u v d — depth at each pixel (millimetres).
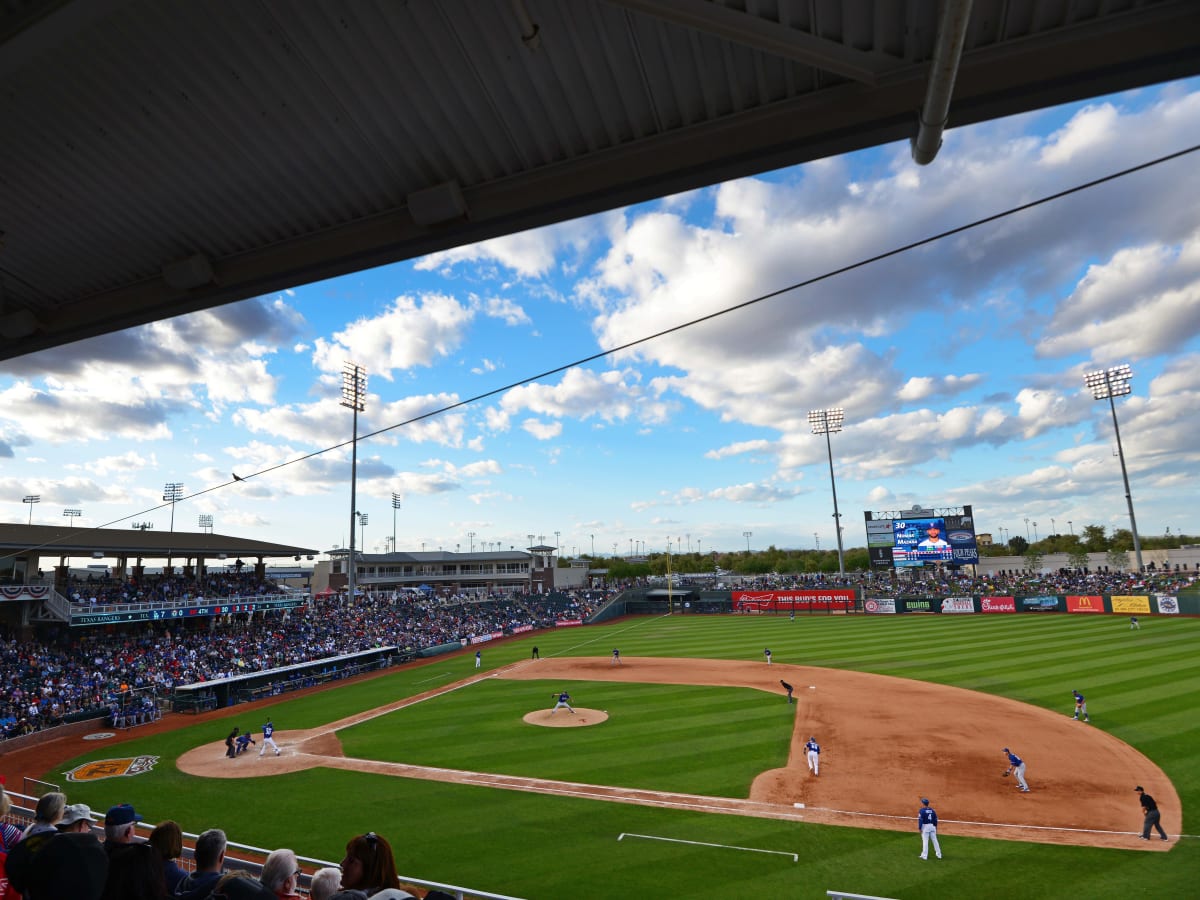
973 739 24562
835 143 7395
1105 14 6195
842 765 22266
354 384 70312
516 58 7059
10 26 6090
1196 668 33500
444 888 9500
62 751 29484
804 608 84062
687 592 93438
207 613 48500
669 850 16281
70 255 10367
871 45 6578
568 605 92188
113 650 41469
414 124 8023
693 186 8273
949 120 6980
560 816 18656
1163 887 13656
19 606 40125
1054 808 18078
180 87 7449
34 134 8062
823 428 100188
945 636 52156
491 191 8914
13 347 12328
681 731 27078
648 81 7273
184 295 10984
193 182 8875
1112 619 57281
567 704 31469
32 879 3650
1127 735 23766
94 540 46344
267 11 6578
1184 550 102250
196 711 37281
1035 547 139125
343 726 31438
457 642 63500
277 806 20516
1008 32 6430
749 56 6953
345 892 4047
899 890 14055
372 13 6594
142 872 4184
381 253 9820
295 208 9438
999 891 13844
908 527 87625
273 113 7816
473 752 25453
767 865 15359
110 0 5910
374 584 112500
